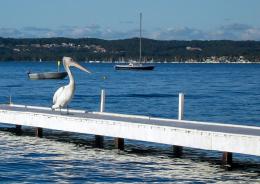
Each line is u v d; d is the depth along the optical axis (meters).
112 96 71.94
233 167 26.44
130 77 137.88
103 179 23.77
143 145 31.83
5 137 34.09
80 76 146.12
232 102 63.22
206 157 28.64
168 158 28.33
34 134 35.19
